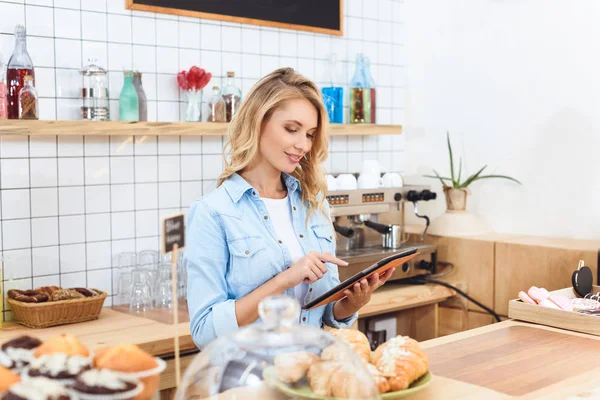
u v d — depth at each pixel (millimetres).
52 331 2398
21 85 2473
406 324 3463
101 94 2695
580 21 3256
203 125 2924
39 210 2650
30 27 2611
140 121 2768
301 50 3502
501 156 3580
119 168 2863
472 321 3342
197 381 1135
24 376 952
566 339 1889
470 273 3342
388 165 3939
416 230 3641
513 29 3508
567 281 2971
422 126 3932
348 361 1202
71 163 2725
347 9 3697
